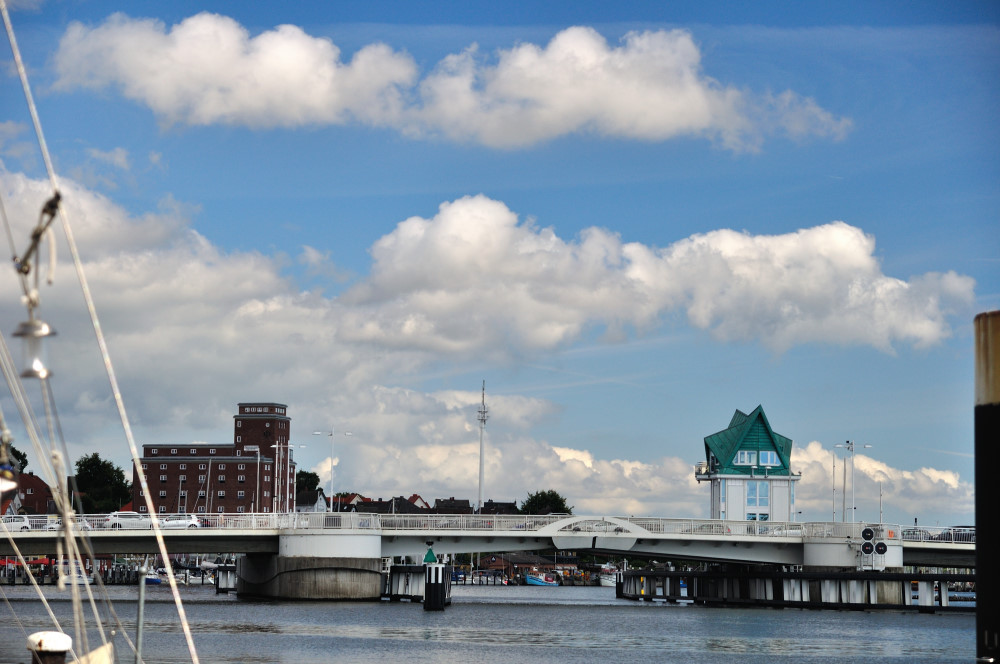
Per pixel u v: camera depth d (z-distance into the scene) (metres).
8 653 52.03
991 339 13.34
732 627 82.56
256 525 104.56
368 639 65.00
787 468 152.50
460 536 106.19
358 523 104.56
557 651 61.59
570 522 106.88
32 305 17.02
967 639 72.62
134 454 20.52
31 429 21.25
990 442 13.28
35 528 98.81
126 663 49.84
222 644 60.12
